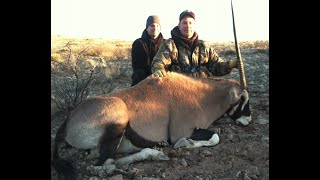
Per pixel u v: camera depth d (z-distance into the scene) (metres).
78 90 3.20
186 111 2.42
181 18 2.74
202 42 2.83
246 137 2.51
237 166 2.12
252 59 6.44
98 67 5.16
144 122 2.26
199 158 2.21
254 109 3.11
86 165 2.10
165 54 2.70
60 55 6.73
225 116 2.92
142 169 2.07
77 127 2.12
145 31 3.30
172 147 2.35
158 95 2.34
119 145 2.23
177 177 1.99
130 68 5.54
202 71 2.86
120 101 2.20
